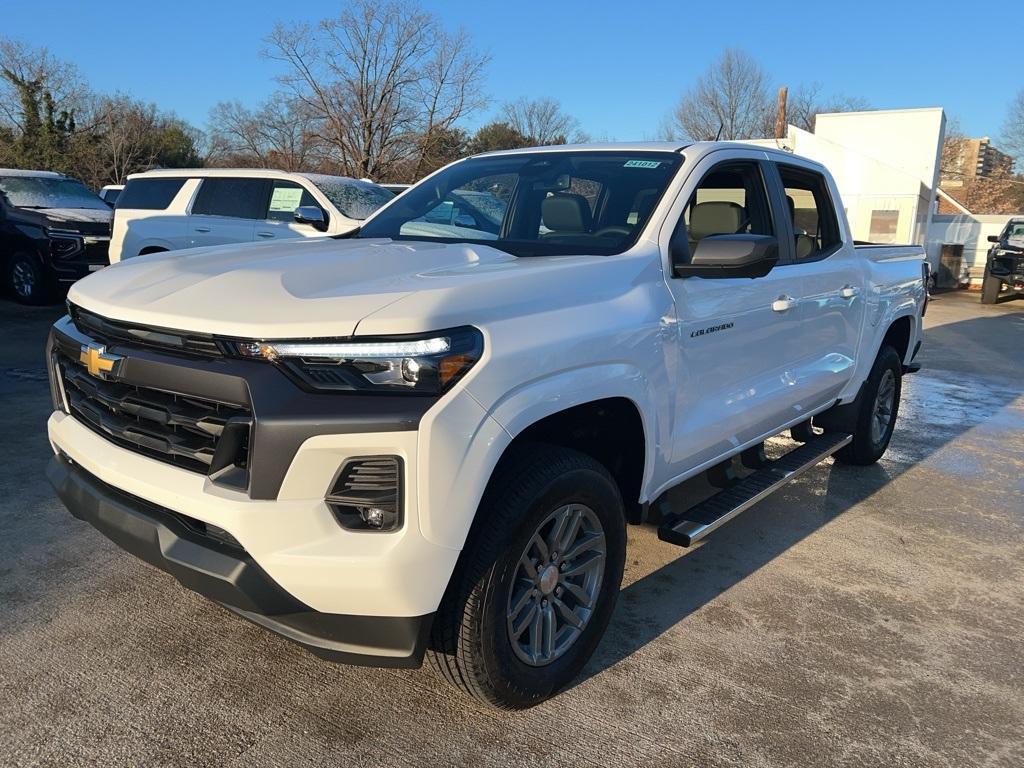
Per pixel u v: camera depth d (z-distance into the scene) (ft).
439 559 7.15
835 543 14.25
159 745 8.14
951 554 13.98
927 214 74.33
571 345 8.22
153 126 151.74
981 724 9.14
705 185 11.82
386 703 9.01
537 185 11.79
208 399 7.31
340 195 33.22
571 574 9.00
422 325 7.02
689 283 10.30
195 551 7.41
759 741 8.67
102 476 8.20
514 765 8.13
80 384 8.83
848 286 14.93
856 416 17.20
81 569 11.69
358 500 7.01
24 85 129.80
